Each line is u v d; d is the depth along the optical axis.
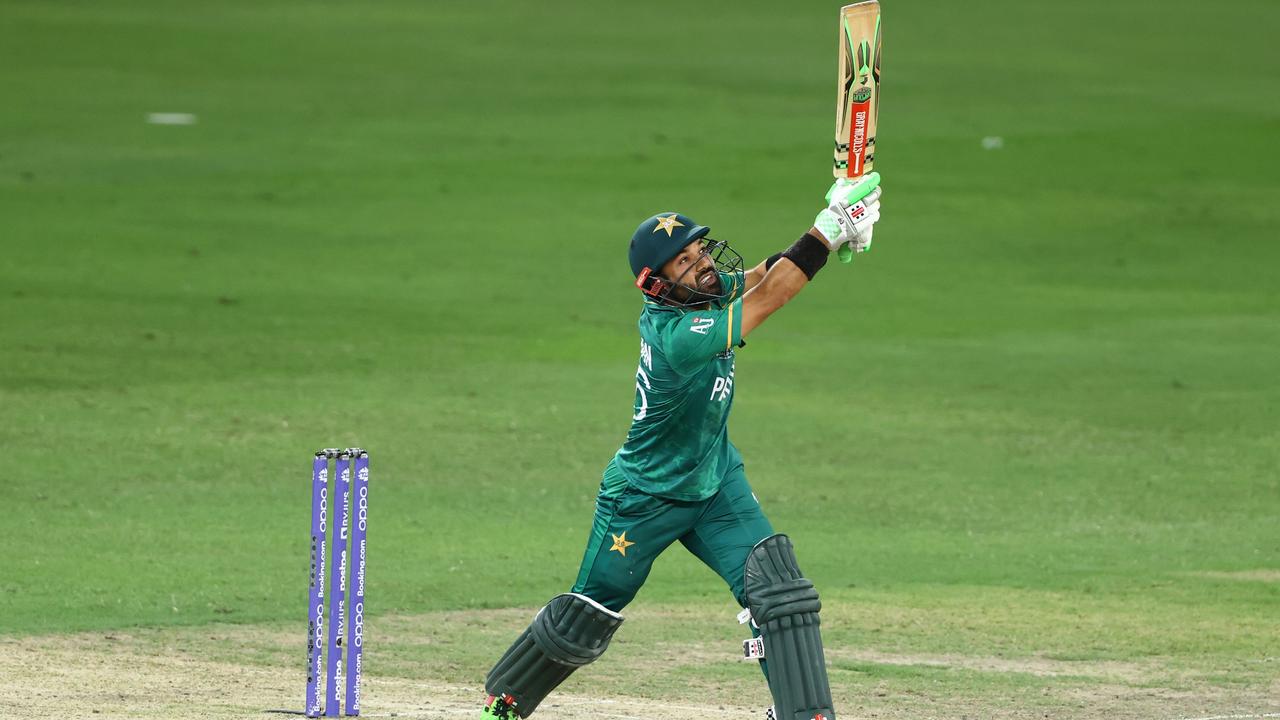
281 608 42.84
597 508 26.06
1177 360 84.44
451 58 171.00
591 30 188.75
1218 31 196.00
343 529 30.59
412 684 35.00
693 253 25.06
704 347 24.00
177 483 57.97
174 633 39.78
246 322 87.19
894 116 150.75
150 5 192.38
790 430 68.88
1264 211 124.44
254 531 51.84
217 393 72.69
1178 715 32.59
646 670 36.97
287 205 116.38
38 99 147.00
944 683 35.62
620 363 81.50
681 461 25.25
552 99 153.25
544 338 86.31
